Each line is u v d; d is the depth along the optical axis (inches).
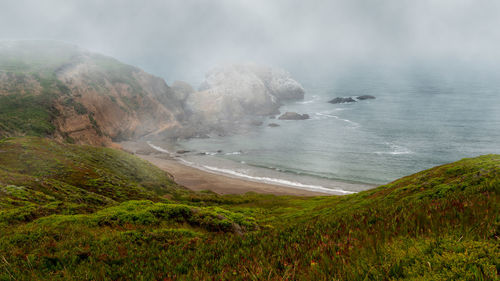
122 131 6456.7
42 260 332.5
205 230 770.8
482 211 162.2
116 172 2913.4
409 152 4763.8
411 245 140.2
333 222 242.1
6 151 2256.4
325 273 130.4
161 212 783.7
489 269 102.1
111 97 6574.8
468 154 4493.1
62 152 2687.0
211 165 4884.4
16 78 5319.9
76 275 252.7
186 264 209.6
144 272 209.0
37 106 4699.8
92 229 617.6
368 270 123.6
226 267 177.9
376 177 3956.7
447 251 124.0
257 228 890.7
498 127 5816.9
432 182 1121.4
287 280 133.6
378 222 199.5
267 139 6299.2
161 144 6338.6
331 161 4670.3
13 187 1223.5
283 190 3661.4
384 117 7416.3
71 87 5880.9
